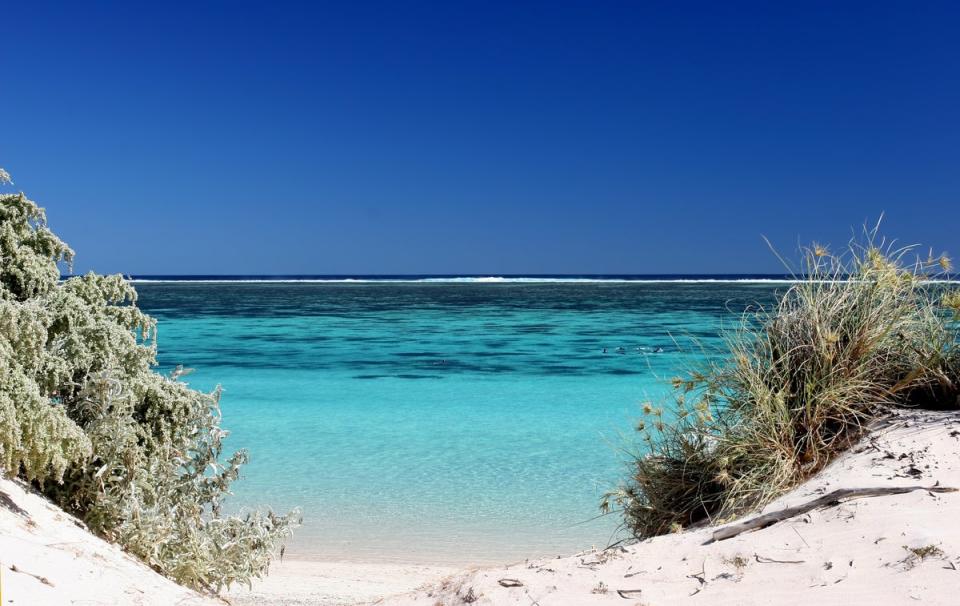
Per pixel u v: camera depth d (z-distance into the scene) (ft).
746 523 11.98
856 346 16.12
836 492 11.96
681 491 16.16
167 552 15.96
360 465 35.96
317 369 71.77
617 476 33.45
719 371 16.81
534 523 27.32
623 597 10.32
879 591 9.14
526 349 89.04
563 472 34.42
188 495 17.39
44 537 12.67
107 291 19.35
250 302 220.23
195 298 250.98
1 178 17.75
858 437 14.92
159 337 107.76
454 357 81.41
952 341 15.90
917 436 13.82
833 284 17.10
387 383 63.05
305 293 303.07
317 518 27.96
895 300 16.62
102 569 12.39
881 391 16.02
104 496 15.37
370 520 27.81
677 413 16.84
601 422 46.34
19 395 13.48
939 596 8.72
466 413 49.70
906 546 9.97
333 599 19.97
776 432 15.19
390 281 615.57
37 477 15.06
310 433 43.52
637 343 94.32
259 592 20.70
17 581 10.19
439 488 31.94
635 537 16.85
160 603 11.84
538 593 10.79
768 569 10.37
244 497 30.60
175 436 17.38
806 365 16.03
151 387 16.97
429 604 11.69
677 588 10.38
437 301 224.33
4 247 16.84
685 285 412.98
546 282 539.29
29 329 14.66
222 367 73.67
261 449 39.42
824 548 10.53
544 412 49.85
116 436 15.65
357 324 132.57
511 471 34.68
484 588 11.21
